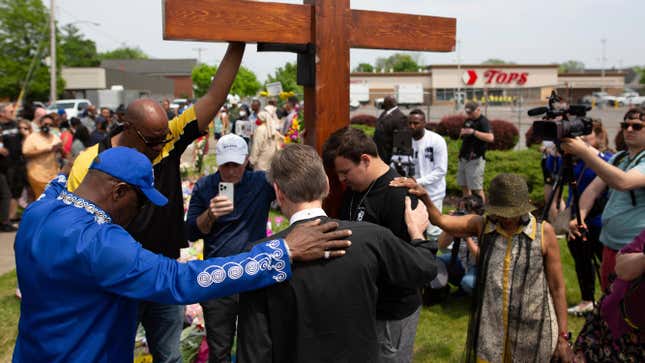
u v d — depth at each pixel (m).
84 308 1.76
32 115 8.62
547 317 2.81
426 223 2.59
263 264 1.73
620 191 3.22
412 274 1.93
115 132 2.48
